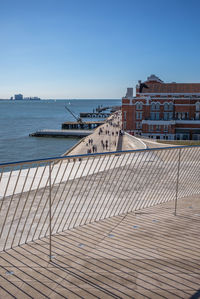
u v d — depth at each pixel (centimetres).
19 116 16688
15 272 332
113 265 345
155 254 372
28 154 5291
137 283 308
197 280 313
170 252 378
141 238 421
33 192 673
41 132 8075
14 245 408
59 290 297
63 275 325
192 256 367
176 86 5631
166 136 5256
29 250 387
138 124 5622
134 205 589
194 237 425
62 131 8144
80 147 4247
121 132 5791
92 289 298
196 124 5159
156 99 5416
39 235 423
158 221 490
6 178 820
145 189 711
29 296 287
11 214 531
